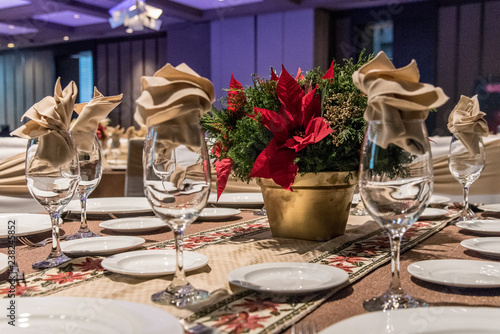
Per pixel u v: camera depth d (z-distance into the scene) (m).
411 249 0.87
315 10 8.32
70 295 0.59
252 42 9.00
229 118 0.97
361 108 0.90
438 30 7.70
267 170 0.84
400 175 0.54
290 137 0.88
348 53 8.30
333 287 0.59
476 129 1.19
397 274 0.57
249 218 1.27
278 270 0.68
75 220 1.24
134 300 0.57
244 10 8.61
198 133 0.58
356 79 0.60
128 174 2.26
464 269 0.69
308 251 0.84
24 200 1.88
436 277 0.64
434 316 0.46
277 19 8.72
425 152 0.54
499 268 0.68
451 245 0.90
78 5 8.70
